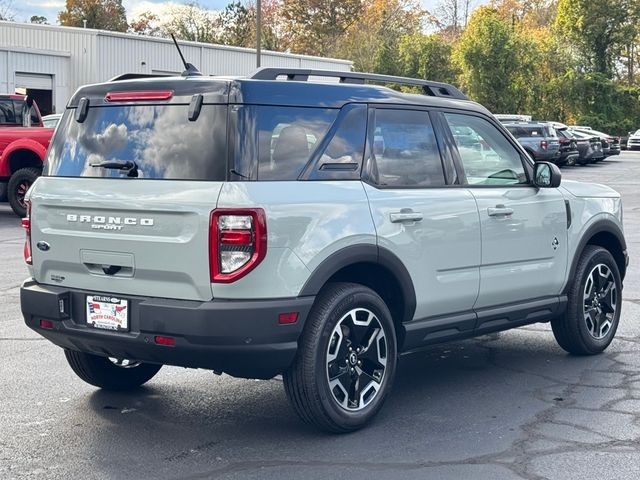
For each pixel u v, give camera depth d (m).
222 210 4.70
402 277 5.45
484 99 57.88
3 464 4.81
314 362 4.99
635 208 20.52
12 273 11.12
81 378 6.07
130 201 4.96
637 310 8.93
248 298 4.74
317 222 4.96
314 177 5.09
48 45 40.16
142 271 4.95
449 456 4.93
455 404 5.92
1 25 41.00
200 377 6.61
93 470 4.73
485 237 6.03
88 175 5.26
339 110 5.33
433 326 5.77
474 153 6.16
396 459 4.88
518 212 6.29
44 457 4.92
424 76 61.78
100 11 77.44
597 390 6.25
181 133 4.98
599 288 7.20
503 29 57.34
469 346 7.62
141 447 5.09
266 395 6.14
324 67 53.03
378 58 63.69
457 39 78.62
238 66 47.22
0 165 17.09
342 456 4.93
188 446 5.11
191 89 5.00
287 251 4.82
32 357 7.11
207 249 4.72
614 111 65.31
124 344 4.98
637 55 73.50
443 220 5.71
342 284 5.21
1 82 37.06
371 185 5.38
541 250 6.53
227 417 5.65
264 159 4.89
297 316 4.86
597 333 7.21
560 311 6.82
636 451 5.00
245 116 4.88
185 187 4.83
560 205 6.70
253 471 4.71
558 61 64.81
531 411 5.76
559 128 39.34
